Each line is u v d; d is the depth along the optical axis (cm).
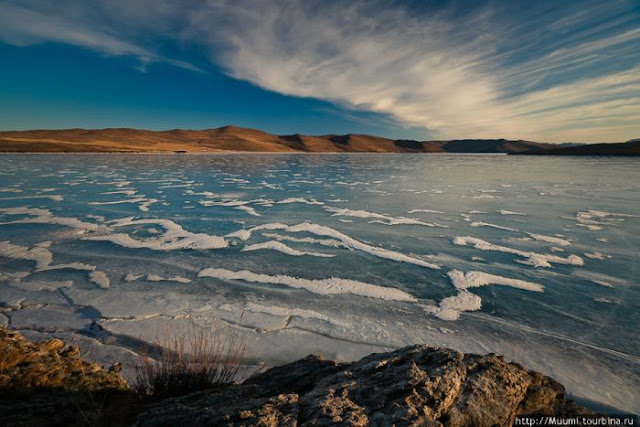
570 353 398
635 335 438
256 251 791
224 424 160
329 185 2097
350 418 166
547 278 631
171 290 570
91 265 690
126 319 466
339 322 466
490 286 596
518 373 225
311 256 756
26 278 620
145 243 850
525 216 1165
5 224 1031
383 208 1328
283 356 382
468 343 419
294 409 179
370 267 689
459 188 1923
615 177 2450
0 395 188
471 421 179
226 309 501
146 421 174
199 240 878
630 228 983
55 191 1705
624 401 313
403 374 206
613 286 593
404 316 489
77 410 192
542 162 4675
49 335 422
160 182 2170
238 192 1778
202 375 256
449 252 785
